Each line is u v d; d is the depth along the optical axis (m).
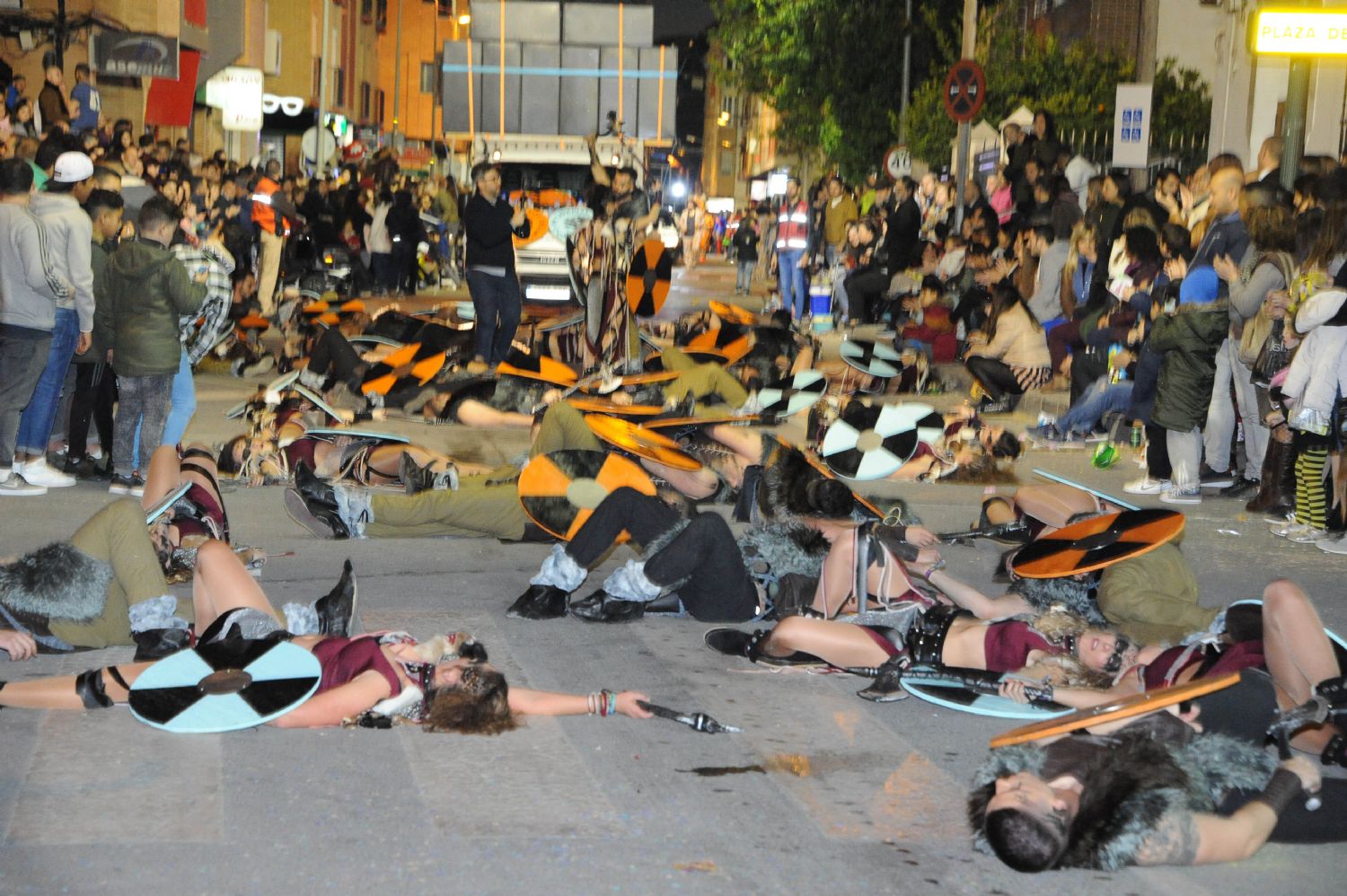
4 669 5.61
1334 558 8.36
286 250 22.45
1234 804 4.11
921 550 6.11
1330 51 11.52
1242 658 4.91
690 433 9.07
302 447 8.74
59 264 8.95
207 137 35.88
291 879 3.90
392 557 7.83
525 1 23.14
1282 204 10.07
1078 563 5.70
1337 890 3.98
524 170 23.38
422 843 4.16
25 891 3.78
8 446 9.15
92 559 5.57
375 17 65.44
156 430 9.45
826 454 9.41
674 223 28.58
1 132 15.71
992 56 35.31
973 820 4.08
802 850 4.20
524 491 7.11
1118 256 13.45
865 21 40.53
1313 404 8.52
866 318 22.09
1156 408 10.09
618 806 4.49
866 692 5.56
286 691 4.93
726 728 5.21
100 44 23.80
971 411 10.98
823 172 44.59
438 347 13.16
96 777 4.59
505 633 6.45
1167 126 27.19
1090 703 5.12
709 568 6.43
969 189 23.09
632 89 23.39
